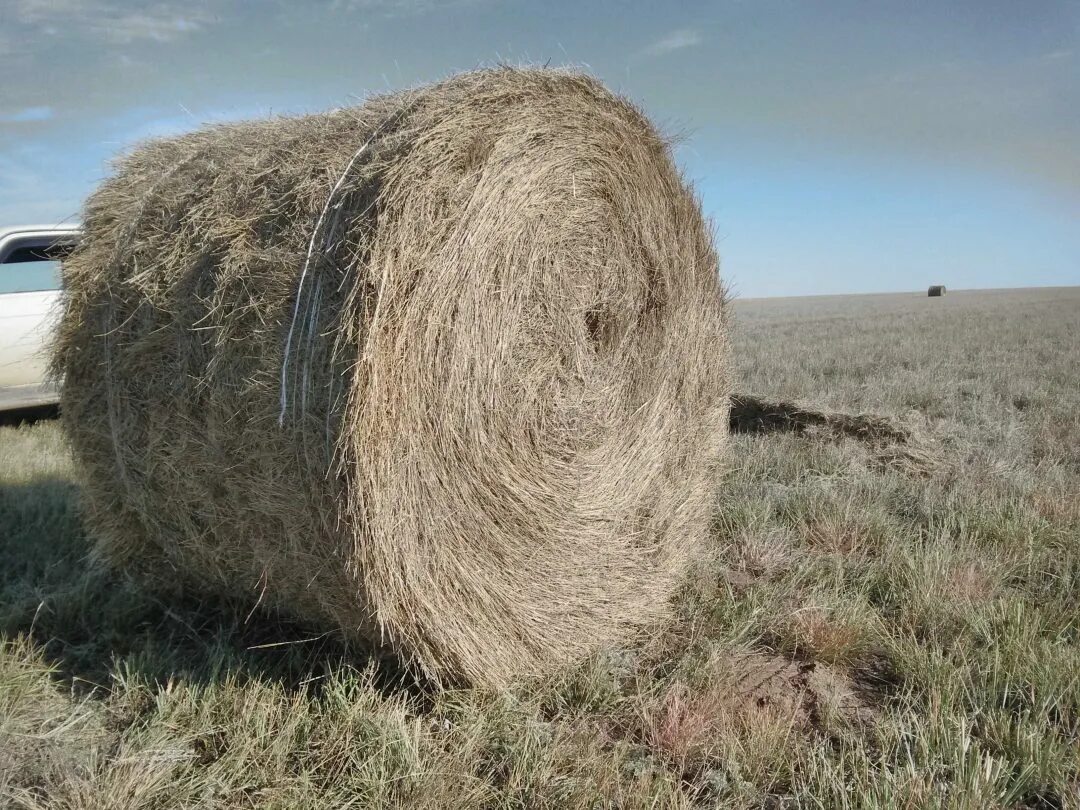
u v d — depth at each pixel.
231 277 3.34
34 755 2.96
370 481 2.98
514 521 3.60
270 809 2.75
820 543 5.54
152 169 4.05
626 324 4.22
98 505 4.26
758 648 4.19
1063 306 42.94
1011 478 6.64
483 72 3.40
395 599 3.17
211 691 3.39
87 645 3.90
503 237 3.42
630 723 3.48
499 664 3.60
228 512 3.60
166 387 3.67
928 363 14.52
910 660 3.83
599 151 3.95
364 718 3.19
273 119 4.03
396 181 2.99
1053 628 4.19
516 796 2.91
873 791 2.87
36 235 8.80
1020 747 3.15
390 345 2.99
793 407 8.51
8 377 8.63
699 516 4.90
